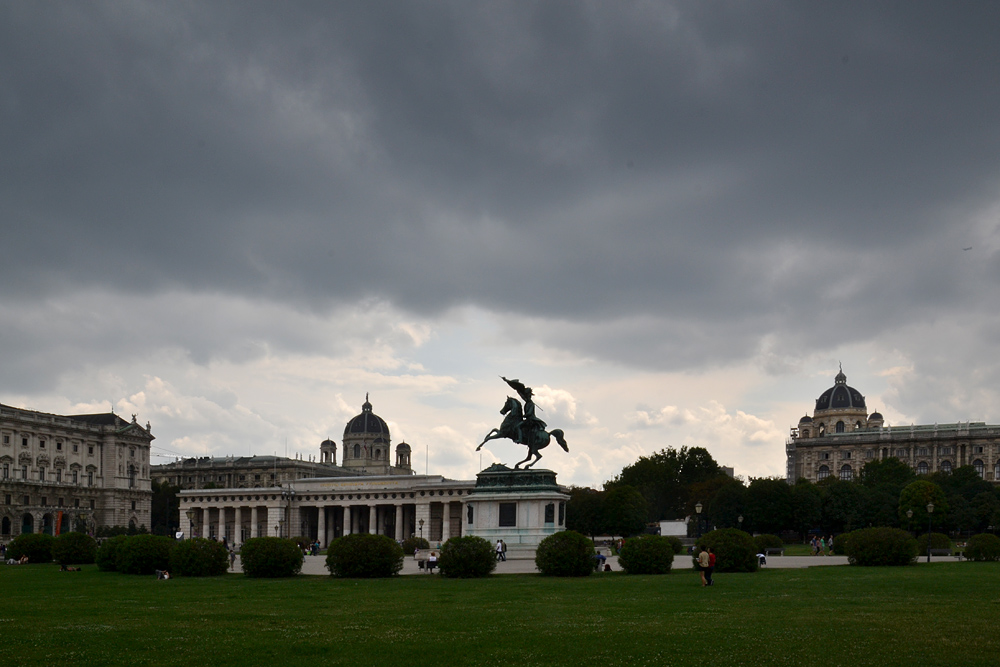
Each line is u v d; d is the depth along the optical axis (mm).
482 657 32531
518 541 90938
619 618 42031
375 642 35469
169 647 34688
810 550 133250
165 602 51344
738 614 43031
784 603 47719
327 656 32875
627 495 180000
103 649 34281
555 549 69000
